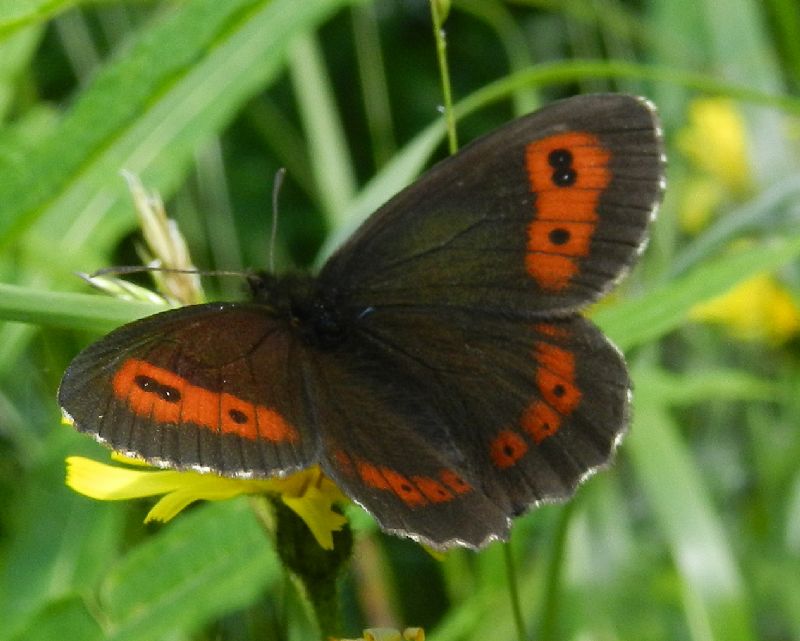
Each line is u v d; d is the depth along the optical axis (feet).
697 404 0.96
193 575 0.76
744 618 0.79
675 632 0.85
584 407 0.72
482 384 0.73
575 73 0.82
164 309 0.73
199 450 0.69
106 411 0.69
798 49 0.90
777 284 0.94
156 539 0.76
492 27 1.20
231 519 0.76
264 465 0.70
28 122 0.89
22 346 0.82
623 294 0.91
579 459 0.71
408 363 0.73
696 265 0.83
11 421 0.86
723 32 0.95
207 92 0.83
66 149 0.75
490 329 0.73
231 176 1.06
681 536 0.80
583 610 0.83
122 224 0.83
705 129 0.96
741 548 0.91
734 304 0.94
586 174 0.72
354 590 0.91
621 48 0.97
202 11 0.75
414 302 0.74
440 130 0.83
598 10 0.95
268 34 0.83
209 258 0.90
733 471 0.95
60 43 1.02
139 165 0.83
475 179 0.73
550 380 0.72
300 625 0.79
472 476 0.72
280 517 0.73
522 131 0.72
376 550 0.87
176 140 0.83
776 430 0.93
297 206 1.06
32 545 0.80
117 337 0.70
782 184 0.83
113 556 0.81
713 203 0.97
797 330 0.94
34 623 0.75
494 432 0.72
